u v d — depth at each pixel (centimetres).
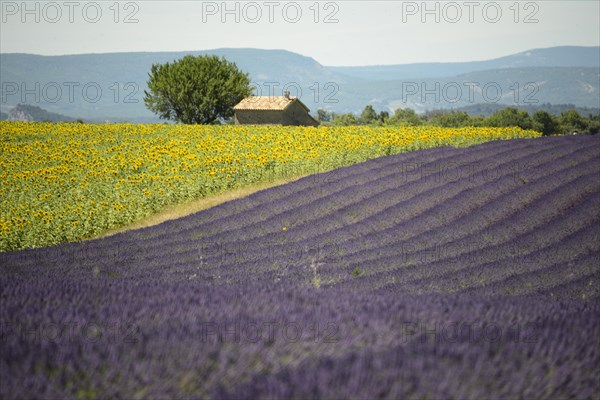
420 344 653
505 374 598
